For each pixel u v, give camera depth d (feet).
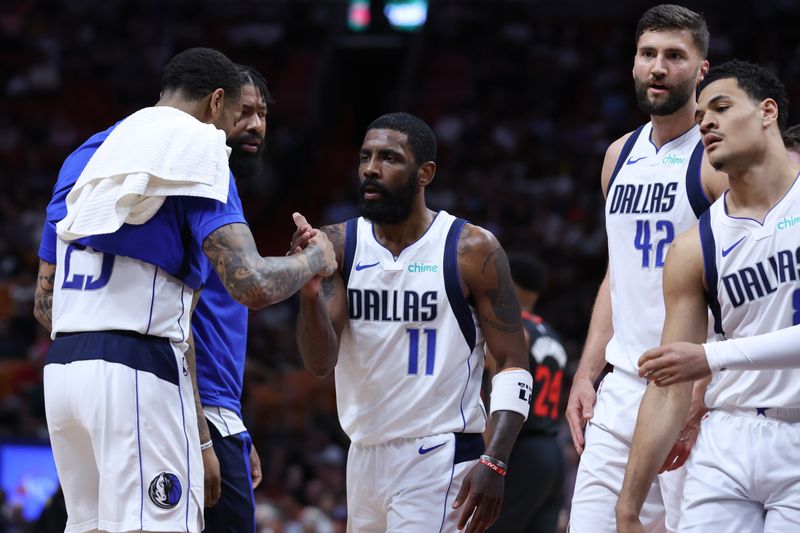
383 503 47.47
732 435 41.27
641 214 48.75
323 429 141.90
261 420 143.64
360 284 47.65
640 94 48.62
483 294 47.32
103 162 40.50
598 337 51.88
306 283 43.98
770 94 41.73
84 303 40.34
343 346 48.32
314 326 45.19
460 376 47.47
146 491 39.24
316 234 43.86
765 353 38.45
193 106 43.70
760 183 41.37
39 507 96.58
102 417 39.14
